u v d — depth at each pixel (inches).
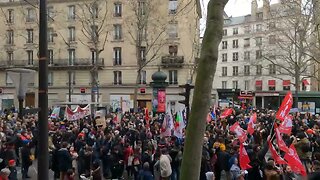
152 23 1925.4
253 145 573.0
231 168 514.9
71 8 2306.8
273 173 403.5
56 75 2352.4
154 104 1257.4
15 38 2445.9
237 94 2500.0
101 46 2246.6
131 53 2206.0
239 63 3663.9
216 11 219.3
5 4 2440.9
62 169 562.9
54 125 901.2
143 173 526.6
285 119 513.0
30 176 683.4
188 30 1989.4
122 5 2204.7
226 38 3804.1
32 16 2402.8
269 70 3002.0
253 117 726.5
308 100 1850.4
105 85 2245.3
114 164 644.1
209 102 216.4
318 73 2632.9
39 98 264.1
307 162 533.0
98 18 2203.5
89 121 1002.7
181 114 703.7
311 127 960.9
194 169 210.4
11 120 1010.7
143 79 2198.6
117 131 749.9
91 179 524.1
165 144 620.1
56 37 2327.8
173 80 2144.4
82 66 2267.5
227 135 716.7
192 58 2092.8
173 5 1971.0
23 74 320.2
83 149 620.7
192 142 212.2
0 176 436.5
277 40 2260.1
